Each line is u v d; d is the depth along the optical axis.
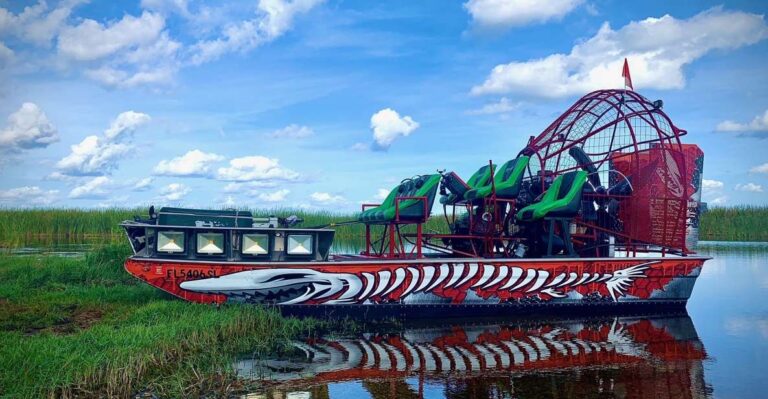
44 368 6.37
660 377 7.27
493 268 10.84
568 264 11.17
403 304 10.52
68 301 10.15
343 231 29.00
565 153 12.74
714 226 32.88
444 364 7.81
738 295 13.69
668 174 11.95
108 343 7.39
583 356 8.30
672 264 11.72
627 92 11.95
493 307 10.88
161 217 10.02
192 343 8.06
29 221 27.22
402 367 7.62
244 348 8.36
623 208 11.99
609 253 11.87
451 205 12.82
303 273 10.08
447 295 10.66
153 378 6.74
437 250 13.53
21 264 13.47
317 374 7.25
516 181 11.64
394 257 11.30
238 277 9.89
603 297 11.35
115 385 6.27
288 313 10.15
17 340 7.37
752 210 33.75
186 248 9.90
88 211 29.56
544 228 11.99
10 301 10.17
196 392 6.39
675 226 11.97
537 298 11.06
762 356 8.34
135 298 10.55
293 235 10.21
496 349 8.70
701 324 10.67
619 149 11.97
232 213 10.52
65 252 19.03
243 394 6.46
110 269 13.27
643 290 11.56
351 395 6.47
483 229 11.93
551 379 7.14
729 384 6.98
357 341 9.12
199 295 9.86
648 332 9.98
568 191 11.33
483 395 6.52
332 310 10.28
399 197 11.09
